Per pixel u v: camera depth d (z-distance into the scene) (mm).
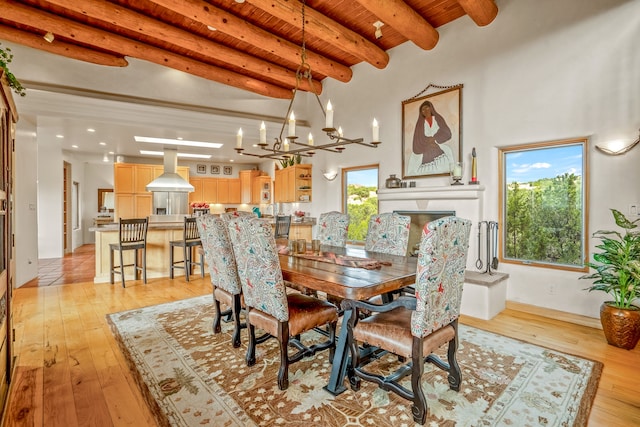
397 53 5027
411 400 1727
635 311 2588
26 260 4777
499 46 3861
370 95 5480
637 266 2521
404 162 4926
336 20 4312
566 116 3354
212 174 9781
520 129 3688
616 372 2238
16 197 4562
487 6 3664
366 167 5656
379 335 1833
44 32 4238
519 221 3797
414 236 4605
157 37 4129
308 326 2129
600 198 3164
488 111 3965
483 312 3336
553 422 1715
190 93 5555
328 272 2117
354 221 5934
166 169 7023
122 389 2018
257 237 1977
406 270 2197
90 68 4758
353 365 1982
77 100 4664
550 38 3457
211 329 2984
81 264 6242
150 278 5039
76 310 3508
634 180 2967
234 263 2562
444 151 4398
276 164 8906
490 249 3887
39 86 4438
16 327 3016
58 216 7094
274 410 1811
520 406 1848
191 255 5320
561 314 3371
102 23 4125
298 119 6688
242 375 2184
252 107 6160
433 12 4145
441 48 4445
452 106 4305
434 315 1720
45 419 1731
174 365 2314
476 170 4027
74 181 8453
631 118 2967
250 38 4199
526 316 3400
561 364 2346
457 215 4121
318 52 5246
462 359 2420
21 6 3604
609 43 3084
